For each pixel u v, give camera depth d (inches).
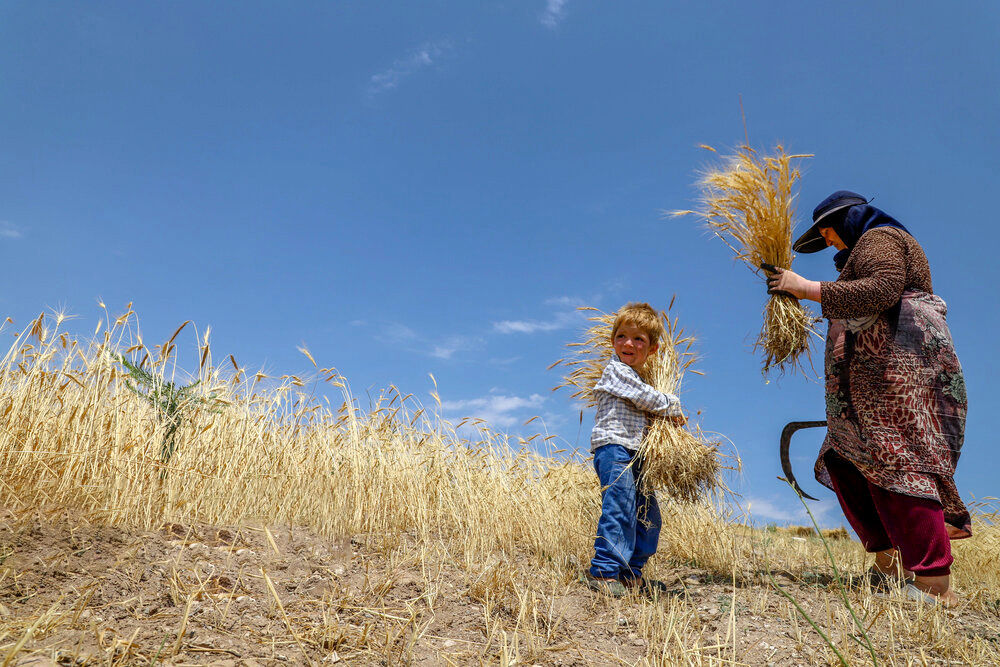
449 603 124.0
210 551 128.8
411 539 162.1
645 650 115.6
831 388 155.0
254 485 169.0
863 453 147.3
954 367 145.0
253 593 116.0
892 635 115.0
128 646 89.6
